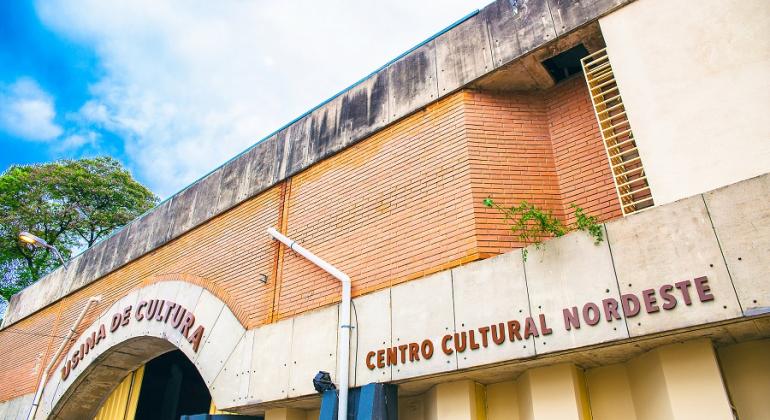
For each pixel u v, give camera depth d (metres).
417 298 7.29
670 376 5.58
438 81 8.91
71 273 16.86
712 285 5.06
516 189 7.75
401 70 9.64
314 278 9.21
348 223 9.16
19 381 16.39
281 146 11.54
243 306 10.22
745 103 5.81
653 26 6.83
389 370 7.14
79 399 13.95
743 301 4.85
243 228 11.38
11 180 26.47
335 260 9.00
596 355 6.08
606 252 5.83
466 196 7.64
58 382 13.98
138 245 14.29
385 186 8.89
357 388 7.41
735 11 6.27
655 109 6.39
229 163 12.83
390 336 7.35
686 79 6.30
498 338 6.27
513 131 8.28
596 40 7.66
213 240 11.98
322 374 7.50
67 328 15.59
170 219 13.67
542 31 7.86
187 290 11.68
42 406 14.21
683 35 6.55
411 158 8.72
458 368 6.50
